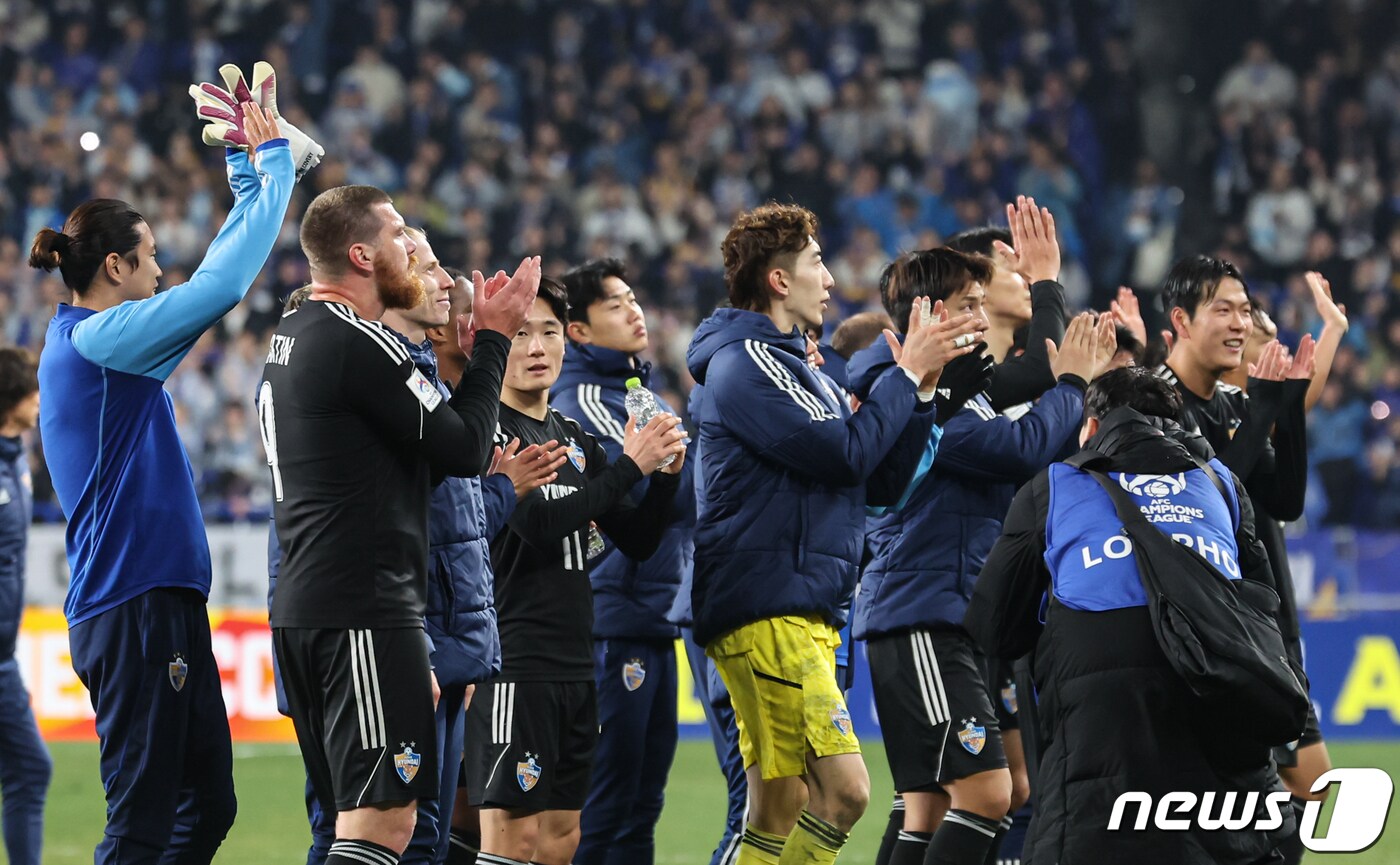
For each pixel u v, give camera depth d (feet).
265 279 196.54
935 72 230.27
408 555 47.50
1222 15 237.86
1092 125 229.86
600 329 71.77
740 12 239.50
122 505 53.62
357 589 46.42
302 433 46.78
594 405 71.00
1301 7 236.63
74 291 55.98
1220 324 65.00
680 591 66.44
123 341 53.01
